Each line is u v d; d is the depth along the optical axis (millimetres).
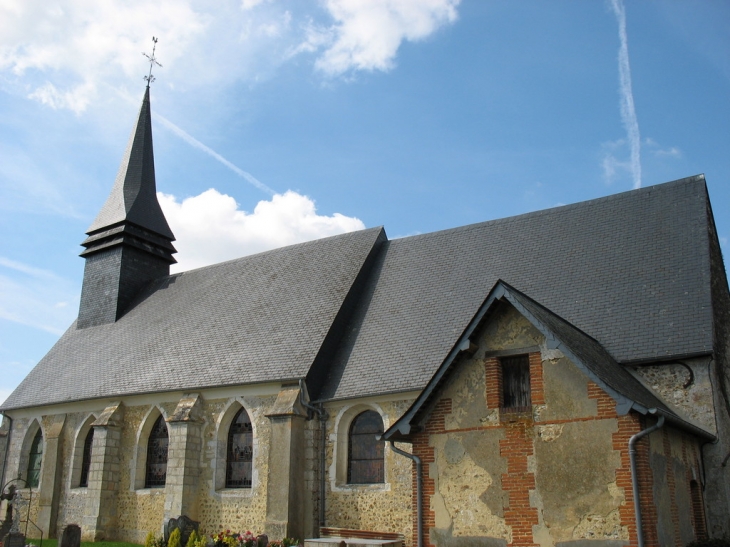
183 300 26609
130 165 31391
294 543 16234
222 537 16219
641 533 10555
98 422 21828
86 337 28000
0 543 19531
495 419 12430
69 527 17203
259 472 18500
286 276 24359
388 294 21234
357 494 17000
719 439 13859
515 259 19969
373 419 17641
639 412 10953
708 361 14156
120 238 29250
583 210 20484
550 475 11633
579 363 11492
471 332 12820
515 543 11648
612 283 17250
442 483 12664
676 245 17312
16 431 25688
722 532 13320
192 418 19766
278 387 18859
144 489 21047
